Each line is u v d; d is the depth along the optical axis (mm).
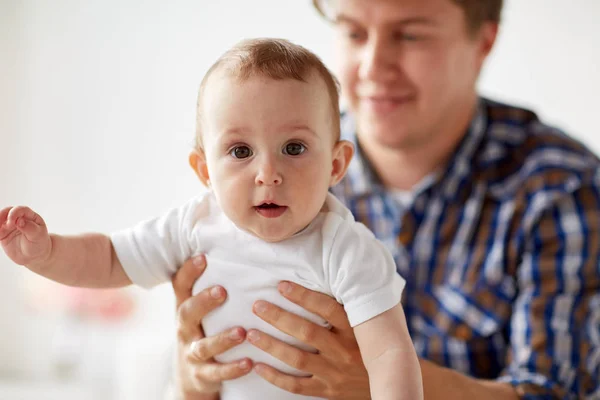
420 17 1424
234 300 1072
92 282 1078
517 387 1331
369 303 989
